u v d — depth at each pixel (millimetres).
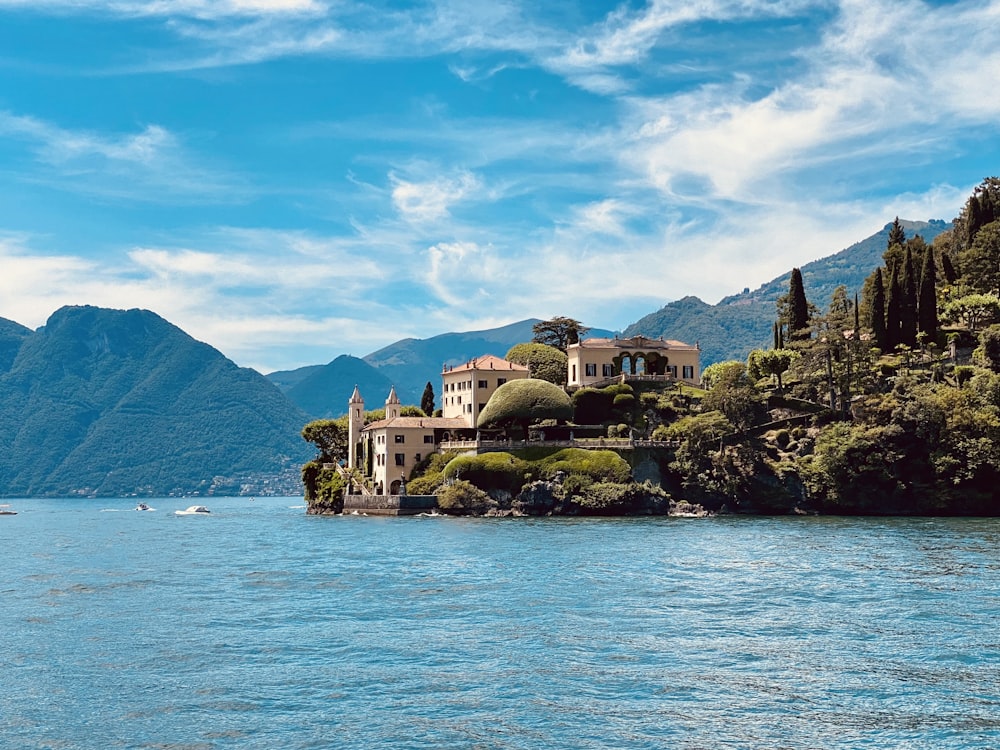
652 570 93500
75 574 99062
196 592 84250
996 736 44406
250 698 50562
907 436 186250
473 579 89125
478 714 47656
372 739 44469
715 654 58281
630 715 47344
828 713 47500
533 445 197125
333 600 78438
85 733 45906
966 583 82875
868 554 105625
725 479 188000
